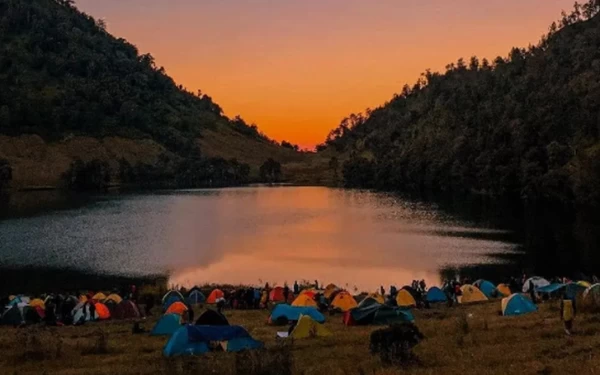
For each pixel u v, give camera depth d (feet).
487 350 72.79
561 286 138.92
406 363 68.18
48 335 99.50
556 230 305.73
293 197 630.74
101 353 88.63
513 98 640.99
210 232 340.80
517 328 87.35
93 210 468.75
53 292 185.16
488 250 254.27
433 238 295.69
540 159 471.21
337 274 215.51
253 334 104.06
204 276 214.90
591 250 244.63
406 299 142.92
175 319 109.29
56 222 379.55
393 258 244.63
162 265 236.63
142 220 398.83
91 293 160.56
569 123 489.26
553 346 71.92
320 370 68.18
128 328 118.01
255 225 375.04
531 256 236.02
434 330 92.22
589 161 375.25
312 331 96.94
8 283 201.05
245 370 67.41
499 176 506.89
